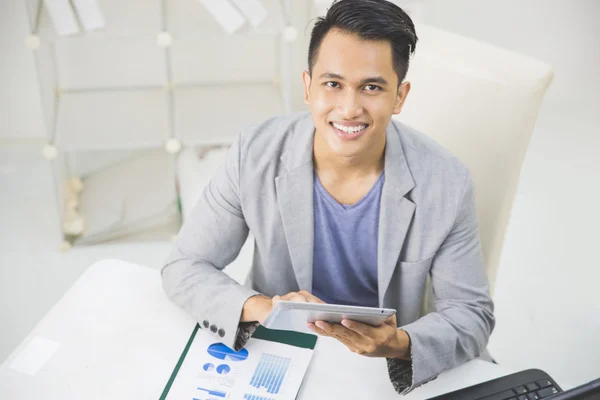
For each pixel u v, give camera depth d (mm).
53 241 2680
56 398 1180
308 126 1349
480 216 1524
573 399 916
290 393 1191
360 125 1197
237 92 2770
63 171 2785
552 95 3418
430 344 1247
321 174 1334
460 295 1371
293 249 1385
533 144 3170
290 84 2592
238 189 1376
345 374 1239
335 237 1392
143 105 2643
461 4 3020
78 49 2699
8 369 1227
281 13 2398
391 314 1104
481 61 1477
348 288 1482
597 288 2461
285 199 1344
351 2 1132
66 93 2693
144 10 2408
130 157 2994
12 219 2779
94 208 2779
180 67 2836
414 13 2732
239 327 1290
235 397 1180
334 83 1176
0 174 3004
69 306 1359
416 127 1569
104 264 1479
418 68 1548
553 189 2916
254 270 1528
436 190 1322
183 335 1312
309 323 1149
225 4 2283
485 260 1554
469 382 1254
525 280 2486
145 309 1366
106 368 1236
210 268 1398
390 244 1350
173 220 2746
